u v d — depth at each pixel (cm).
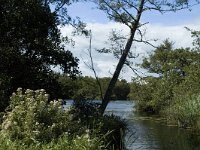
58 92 2403
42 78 2352
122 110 6219
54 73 2420
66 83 2569
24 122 1095
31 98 1183
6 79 2028
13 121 1100
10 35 2244
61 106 1225
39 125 1091
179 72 5900
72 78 2511
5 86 2016
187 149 2184
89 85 2614
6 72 2131
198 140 2556
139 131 3016
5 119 1203
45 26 2331
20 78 2231
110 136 1816
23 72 2223
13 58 2139
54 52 2381
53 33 2453
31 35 2242
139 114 5322
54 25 2423
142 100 6119
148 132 2953
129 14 2627
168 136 2739
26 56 2316
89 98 2436
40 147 985
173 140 2527
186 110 3416
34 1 2277
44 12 2338
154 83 5475
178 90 4672
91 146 1012
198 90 4206
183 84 4628
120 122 2386
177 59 5909
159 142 2420
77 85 2578
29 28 2267
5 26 2198
